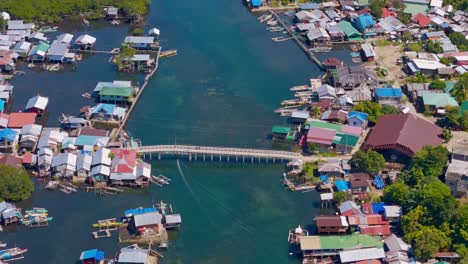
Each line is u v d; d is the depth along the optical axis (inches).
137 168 5787.4
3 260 4916.3
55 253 4987.7
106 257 4913.9
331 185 5625.0
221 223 5319.9
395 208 5177.2
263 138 6368.1
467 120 6269.7
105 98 6860.2
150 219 5123.0
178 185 5743.1
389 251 4822.8
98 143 6067.9
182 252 5017.2
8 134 6072.8
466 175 5324.8
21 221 5280.5
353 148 6048.2
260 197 5615.2
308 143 6067.9
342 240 4928.6
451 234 4896.7
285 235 5196.9
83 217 5354.3
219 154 6028.5
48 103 6919.3
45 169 5802.2
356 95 6781.5
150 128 6510.8
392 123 6166.3
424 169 5541.3
